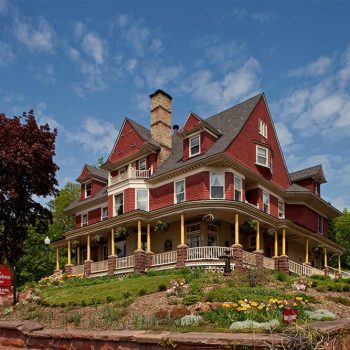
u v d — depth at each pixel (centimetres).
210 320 1320
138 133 3547
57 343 1255
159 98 3547
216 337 940
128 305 1702
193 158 3064
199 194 2880
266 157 3216
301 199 3494
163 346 998
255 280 2003
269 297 1558
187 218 3005
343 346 988
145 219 3012
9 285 2066
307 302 1596
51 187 2584
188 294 1728
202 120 3023
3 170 2414
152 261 2925
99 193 3947
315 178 3788
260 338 901
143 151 3403
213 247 2636
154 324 1329
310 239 3419
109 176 3512
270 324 1035
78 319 1552
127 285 2092
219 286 1852
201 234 2936
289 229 3073
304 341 872
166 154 3453
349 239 5603
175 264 2752
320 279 2555
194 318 1315
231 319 1293
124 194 3306
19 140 2445
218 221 2986
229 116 3347
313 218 3659
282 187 3500
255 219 2833
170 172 3077
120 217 3089
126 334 1114
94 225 3319
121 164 3653
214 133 3100
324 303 1697
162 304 1625
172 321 1338
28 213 2545
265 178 3203
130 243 3350
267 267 2820
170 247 3111
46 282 2973
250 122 3191
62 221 5606
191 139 3133
